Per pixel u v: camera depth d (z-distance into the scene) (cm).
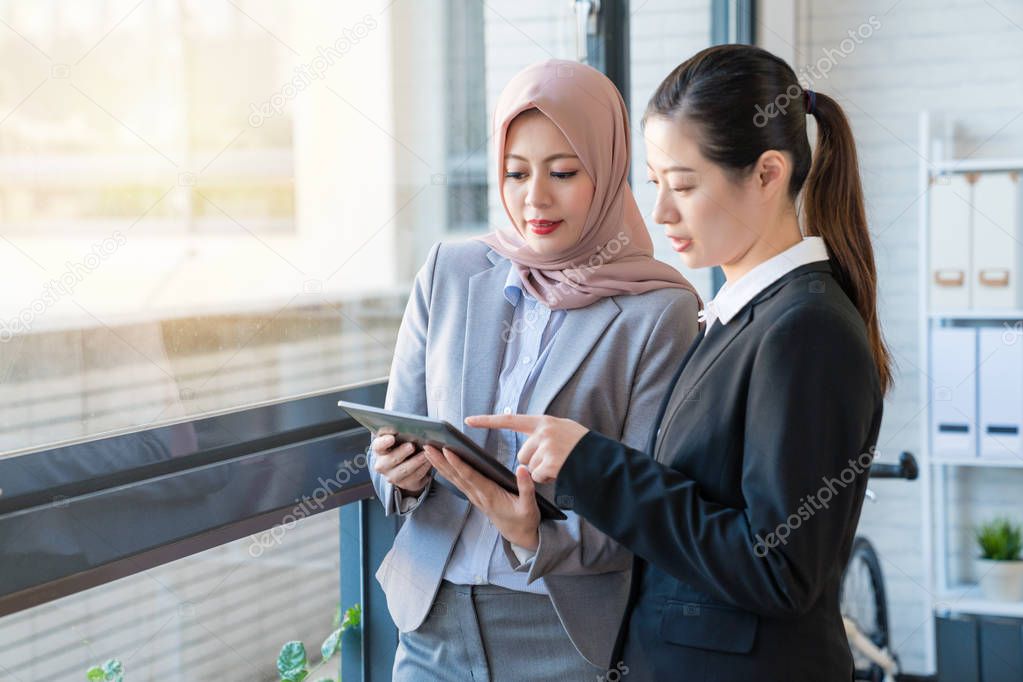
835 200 122
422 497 147
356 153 176
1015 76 356
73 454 124
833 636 116
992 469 366
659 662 118
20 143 117
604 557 138
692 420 117
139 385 135
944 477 369
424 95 195
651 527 112
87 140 125
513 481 128
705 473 115
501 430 144
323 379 171
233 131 148
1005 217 342
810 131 313
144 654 143
